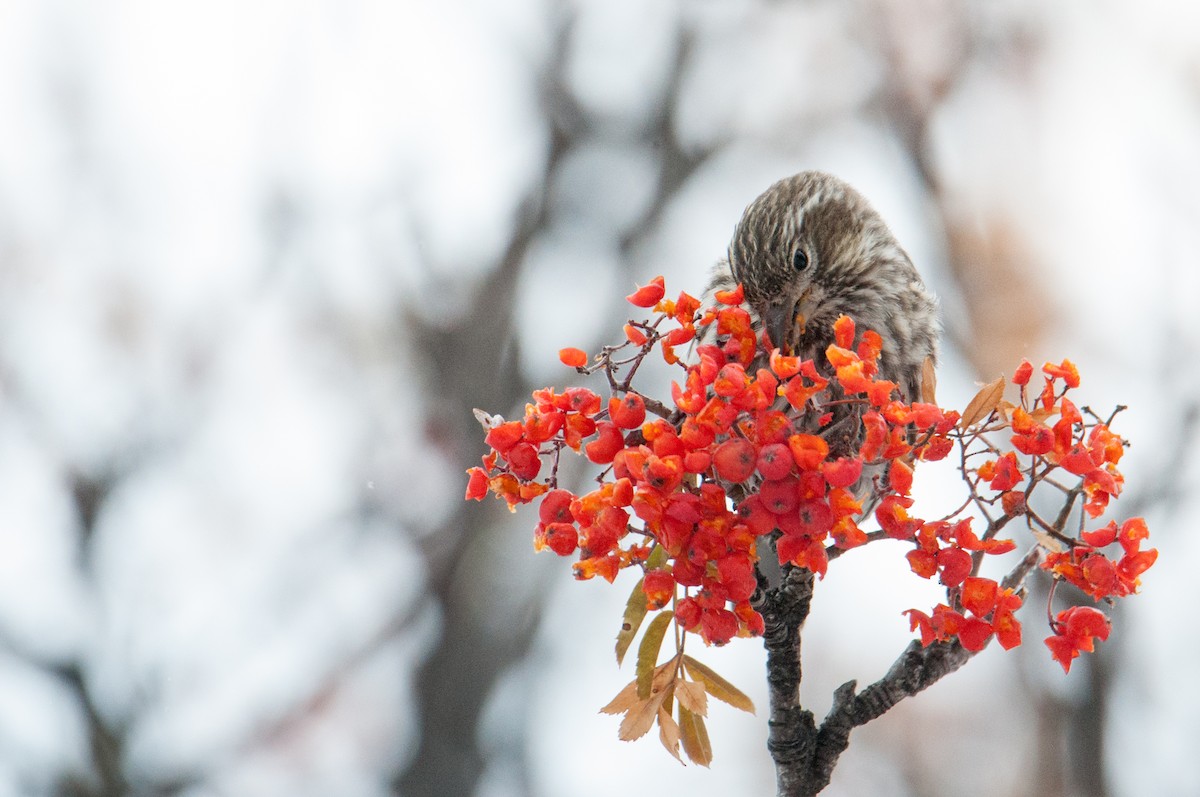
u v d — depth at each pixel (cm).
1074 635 462
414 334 1656
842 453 479
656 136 1720
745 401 436
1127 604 1318
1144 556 458
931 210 1477
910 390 905
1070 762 1345
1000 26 1544
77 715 1500
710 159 1719
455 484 1670
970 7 1551
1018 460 454
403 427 1669
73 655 1498
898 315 898
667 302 478
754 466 432
